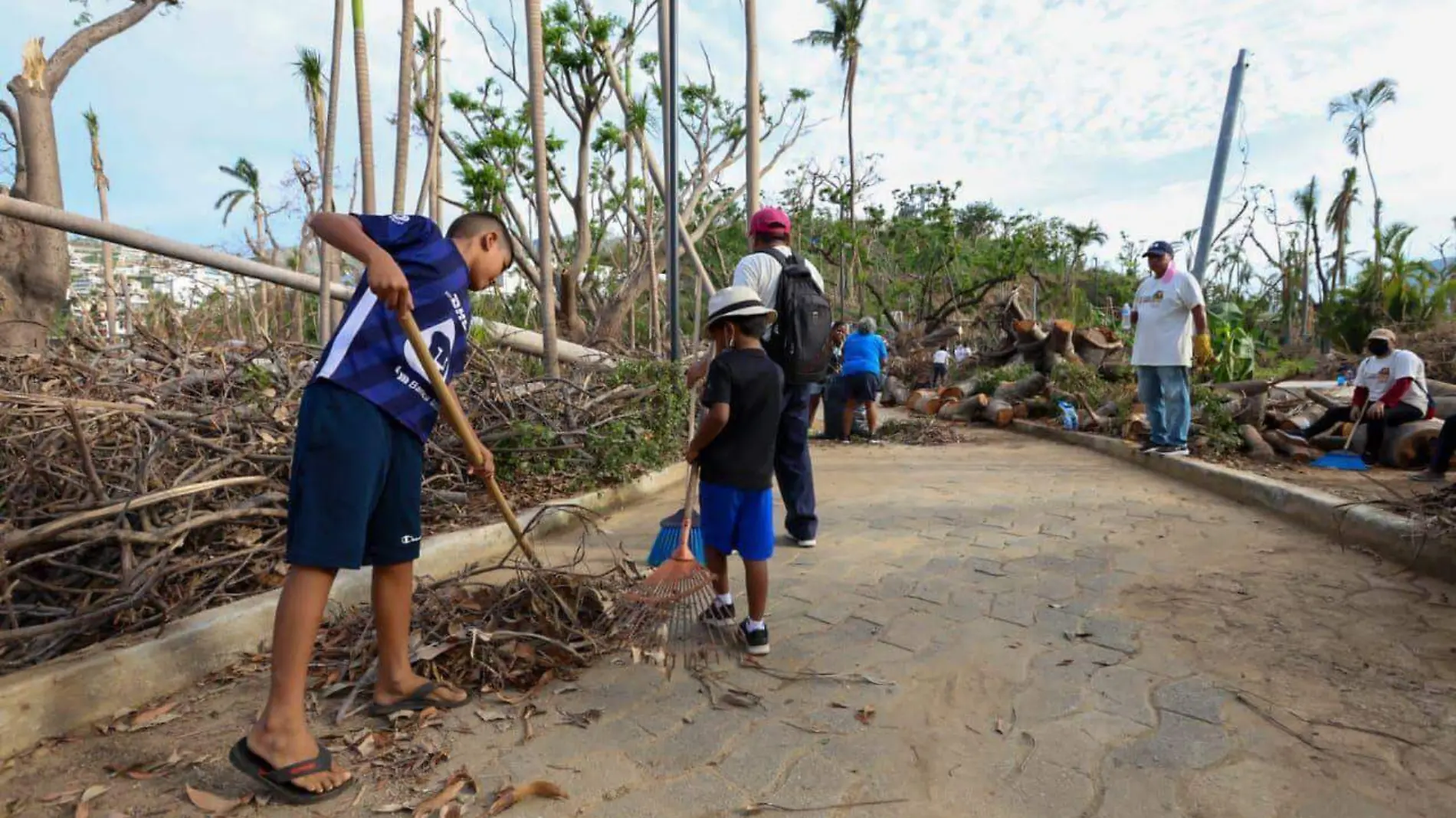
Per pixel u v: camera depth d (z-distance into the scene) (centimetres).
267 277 747
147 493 344
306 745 218
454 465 523
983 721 251
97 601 303
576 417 607
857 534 477
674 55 646
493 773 226
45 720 244
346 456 223
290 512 226
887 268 3219
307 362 602
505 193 1415
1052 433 932
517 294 1617
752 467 302
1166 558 412
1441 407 781
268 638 316
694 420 700
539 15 655
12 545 282
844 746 238
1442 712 246
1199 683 271
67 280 1062
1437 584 359
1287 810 202
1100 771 221
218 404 473
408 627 265
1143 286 680
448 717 259
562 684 282
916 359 1934
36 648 288
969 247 3272
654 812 207
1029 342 1157
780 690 276
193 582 333
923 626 330
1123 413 831
